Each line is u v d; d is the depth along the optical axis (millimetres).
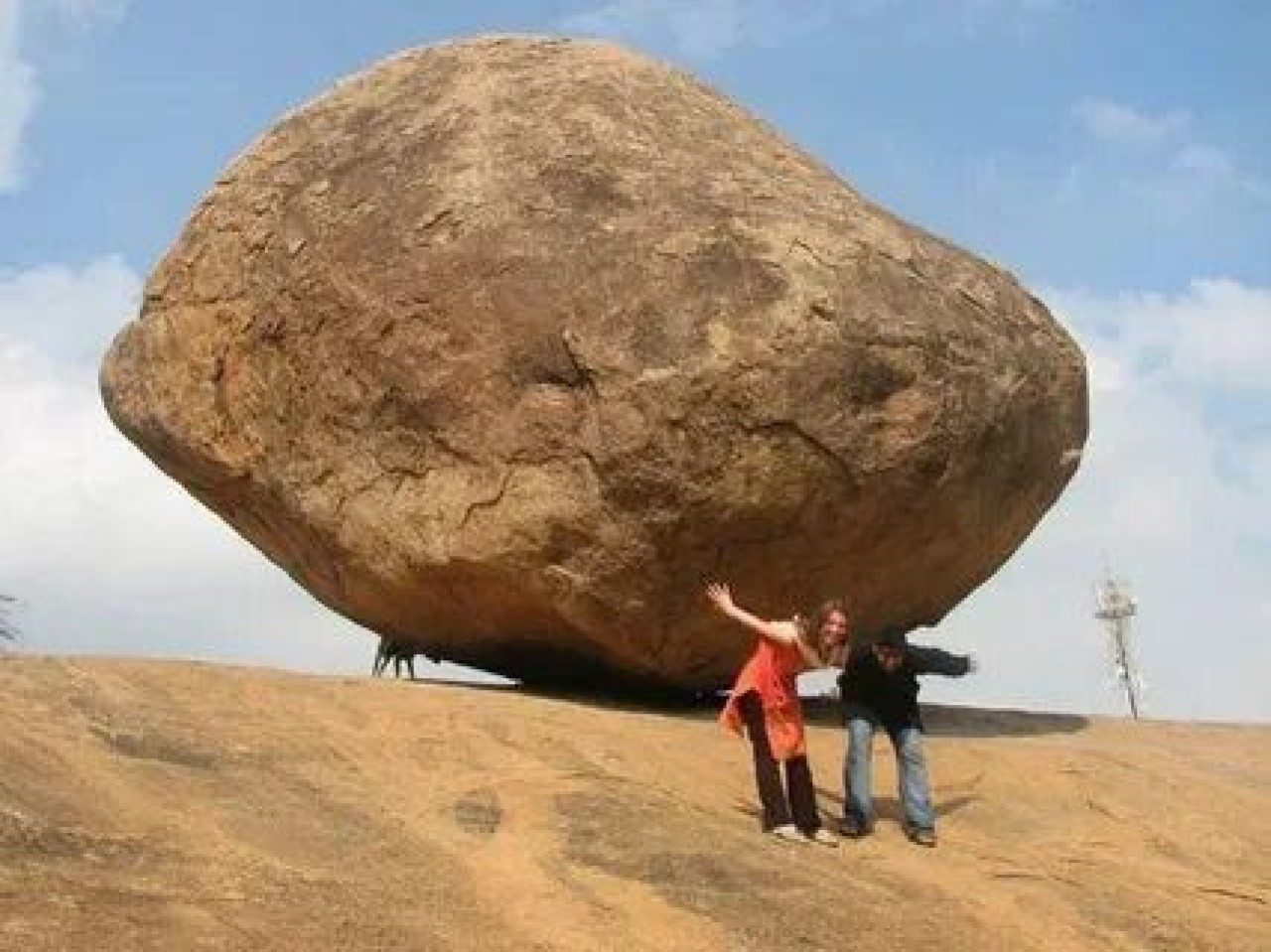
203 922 6387
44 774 7668
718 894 7691
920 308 10555
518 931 6992
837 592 10773
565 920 7195
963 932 7727
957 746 11172
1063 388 11453
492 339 10453
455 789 8805
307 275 11258
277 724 9391
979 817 9859
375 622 12008
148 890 6629
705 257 10336
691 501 10094
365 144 11688
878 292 10477
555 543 10352
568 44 12453
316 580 12211
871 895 8031
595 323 10219
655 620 10602
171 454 12430
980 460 10703
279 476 11562
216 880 6887
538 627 11023
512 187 10906
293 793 8281
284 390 11453
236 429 11836
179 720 9047
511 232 10656
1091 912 8328
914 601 11336
